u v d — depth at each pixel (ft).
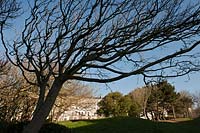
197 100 235.61
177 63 24.14
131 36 24.13
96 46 24.39
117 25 25.34
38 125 22.79
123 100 160.35
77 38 24.45
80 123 91.04
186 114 218.79
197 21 23.52
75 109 109.70
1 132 39.93
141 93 159.33
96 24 24.70
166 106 187.11
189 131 85.87
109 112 156.04
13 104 57.77
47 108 23.08
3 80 63.10
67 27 25.29
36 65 26.07
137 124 88.53
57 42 24.82
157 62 23.35
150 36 23.59
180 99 211.00
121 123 89.71
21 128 40.63
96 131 80.94
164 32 23.67
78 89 96.58
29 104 60.39
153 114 160.04
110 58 24.11
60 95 89.20
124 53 23.84
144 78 24.34
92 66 24.30
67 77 23.72
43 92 24.22
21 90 62.95
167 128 86.48
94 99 109.81
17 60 26.02
